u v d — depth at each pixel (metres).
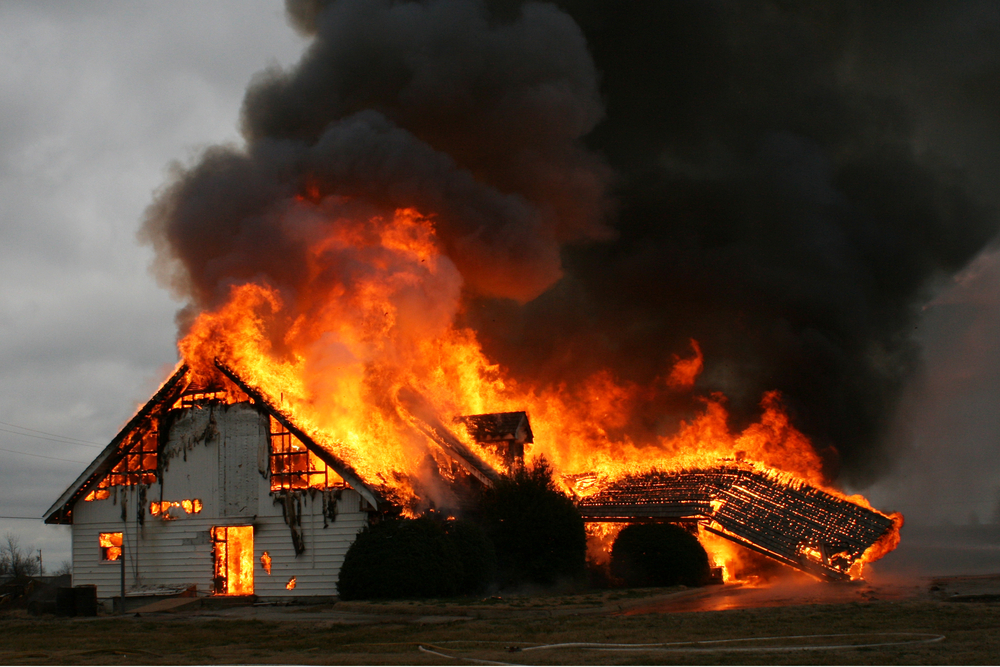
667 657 10.46
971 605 16.62
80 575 24.36
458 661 10.42
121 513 24.28
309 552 22.23
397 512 22.05
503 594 22.14
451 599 19.41
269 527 22.72
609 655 10.74
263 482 23.02
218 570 23.06
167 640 13.88
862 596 19.95
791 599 19.78
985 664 9.50
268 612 19.52
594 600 19.02
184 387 24.31
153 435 24.55
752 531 27.02
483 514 24.83
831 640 11.85
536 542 23.55
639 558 25.61
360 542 20.67
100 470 24.47
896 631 12.74
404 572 19.92
